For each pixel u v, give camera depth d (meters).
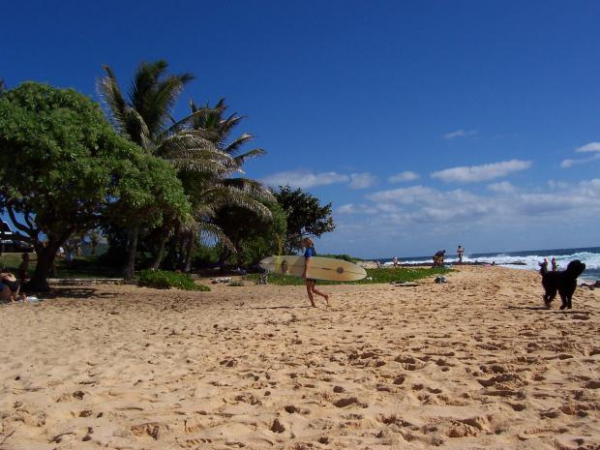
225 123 32.25
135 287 21.61
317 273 16.97
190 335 9.30
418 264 50.41
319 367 6.27
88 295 18.03
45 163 15.53
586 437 3.56
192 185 25.69
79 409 4.69
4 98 16.70
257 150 31.83
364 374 5.79
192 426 4.17
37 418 4.38
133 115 23.92
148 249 36.12
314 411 4.53
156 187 17.48
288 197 48.03
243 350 7.69
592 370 5.35
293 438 3.91
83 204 17.84
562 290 10.88
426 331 8.51
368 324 9.77
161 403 4.91
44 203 16.36
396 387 5.17
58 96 17.06
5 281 15.26
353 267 16.92
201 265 37.59
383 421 4.26
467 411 4.36
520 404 4.41
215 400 4.97
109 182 16.39
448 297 14.81
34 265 32.56
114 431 4.03
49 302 15.41
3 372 6.43
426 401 4.69
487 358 6.21
